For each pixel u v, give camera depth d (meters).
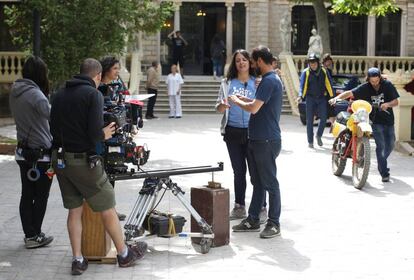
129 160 8.40
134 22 19.67
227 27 38.09
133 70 30.66
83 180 7.58
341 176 14.32
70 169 7.55
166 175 8.45
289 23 32.97
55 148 7.73
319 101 18.44
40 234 8.86
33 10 17.58
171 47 37.66
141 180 13.57
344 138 13.91
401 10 38.91
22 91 8.58
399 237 9.59
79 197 7.82
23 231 9.46
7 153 16.73
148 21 19.75
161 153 17.19
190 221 9.29
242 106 9.22
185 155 16.92
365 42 39.34
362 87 13.77
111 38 18.34
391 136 13.74
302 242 9.26
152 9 19.77
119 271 7.89
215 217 8.84
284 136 21.28
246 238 9.41
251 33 38.53
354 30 39.25
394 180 13.97
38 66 8.80
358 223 10.35
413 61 33.47
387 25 39.31
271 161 9.38
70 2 17.84
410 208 11.41
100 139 7.61
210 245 8.68
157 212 8.71
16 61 27.44
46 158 8.60
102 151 8.16
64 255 8.51
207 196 8.84
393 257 8.62
